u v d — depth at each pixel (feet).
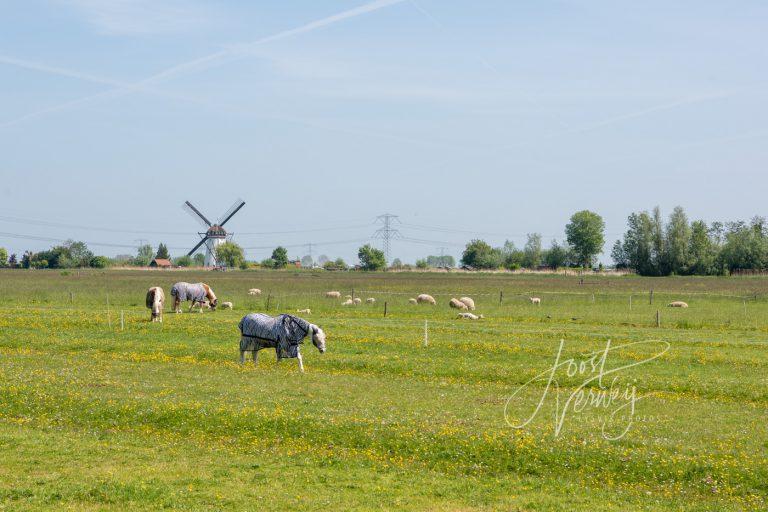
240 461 70.64
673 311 218.38
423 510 59.00
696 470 67.97
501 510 59.47
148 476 65.36
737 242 587.68
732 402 96.17
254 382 103.19
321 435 77.15
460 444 73.97
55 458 70.03
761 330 171.01
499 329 165.68
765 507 61.00
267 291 311.06
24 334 147.54
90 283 358.23
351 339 143.64
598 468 69.41
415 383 106.01
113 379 102.68
